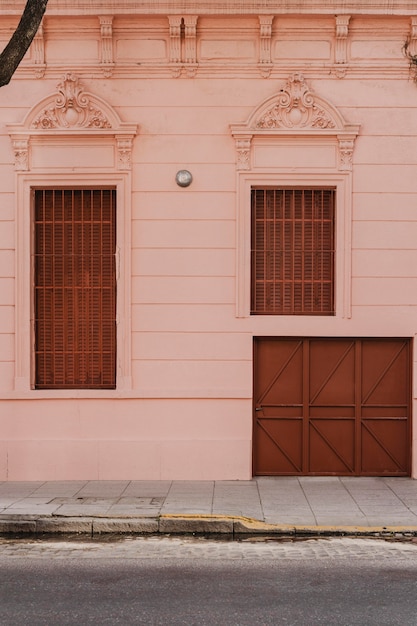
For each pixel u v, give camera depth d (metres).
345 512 8.47
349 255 10.18
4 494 9.25
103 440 10.13
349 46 10.20
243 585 6.22
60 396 10.15
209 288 10.21
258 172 10.20
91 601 5.82
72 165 10.23
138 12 9.96
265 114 10.20
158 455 10.12
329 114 10.20
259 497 9.13
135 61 10.20
